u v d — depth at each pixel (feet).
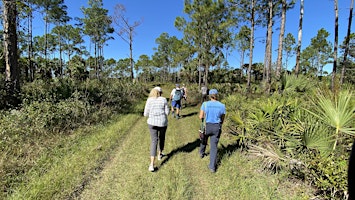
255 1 43.27
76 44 110.32
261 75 126.52
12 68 23.84
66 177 10.58
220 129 12.23
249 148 14.30
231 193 9.95
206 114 12.37
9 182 9.78
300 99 17.42
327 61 127.44
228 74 114.11
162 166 12.74
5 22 23.58
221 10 48.16
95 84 44.70
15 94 21.93
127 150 15.15
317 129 10.61
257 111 15.58
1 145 12.45
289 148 11.75
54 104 21.04
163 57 147.84
